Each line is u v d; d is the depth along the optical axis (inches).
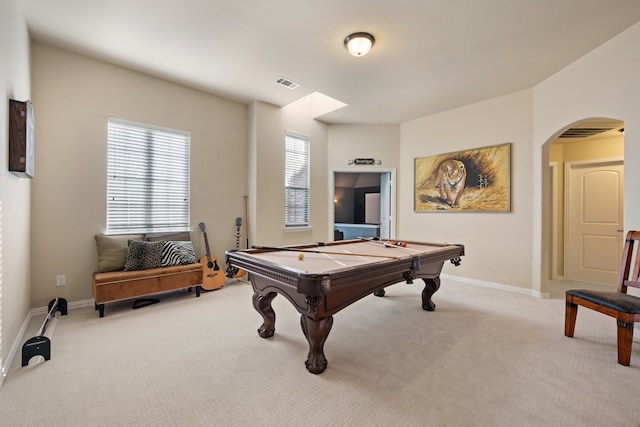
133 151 142.9
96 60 131.2
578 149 191.0
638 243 95.5
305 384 72.9
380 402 66.2
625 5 92.5
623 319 81.8
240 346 93.0
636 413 62.5
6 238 78.9
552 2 91.6
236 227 179.3
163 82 150.6
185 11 98.7
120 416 60.9
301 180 205.2
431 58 126.3
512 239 160.9
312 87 157.2
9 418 60.0
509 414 62.2
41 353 81.4
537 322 114.6
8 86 81.5
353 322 114.0
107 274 121.5
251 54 125.3
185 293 149.9
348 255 101.7
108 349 89.9
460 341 97.4
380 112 193.3
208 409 63.5
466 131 179.8
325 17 100.4
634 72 102.2
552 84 141.3
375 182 301.7
